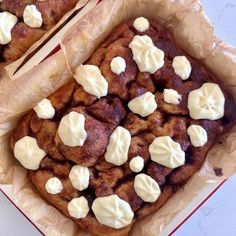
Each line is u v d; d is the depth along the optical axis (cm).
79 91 28
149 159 28
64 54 28
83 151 27
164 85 29
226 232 30
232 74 29
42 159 28
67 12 30
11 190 28
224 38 32
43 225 27
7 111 28
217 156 28
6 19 29
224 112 28
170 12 29
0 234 30
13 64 29
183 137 28
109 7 29
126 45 29
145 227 28
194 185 28
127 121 28
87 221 27
